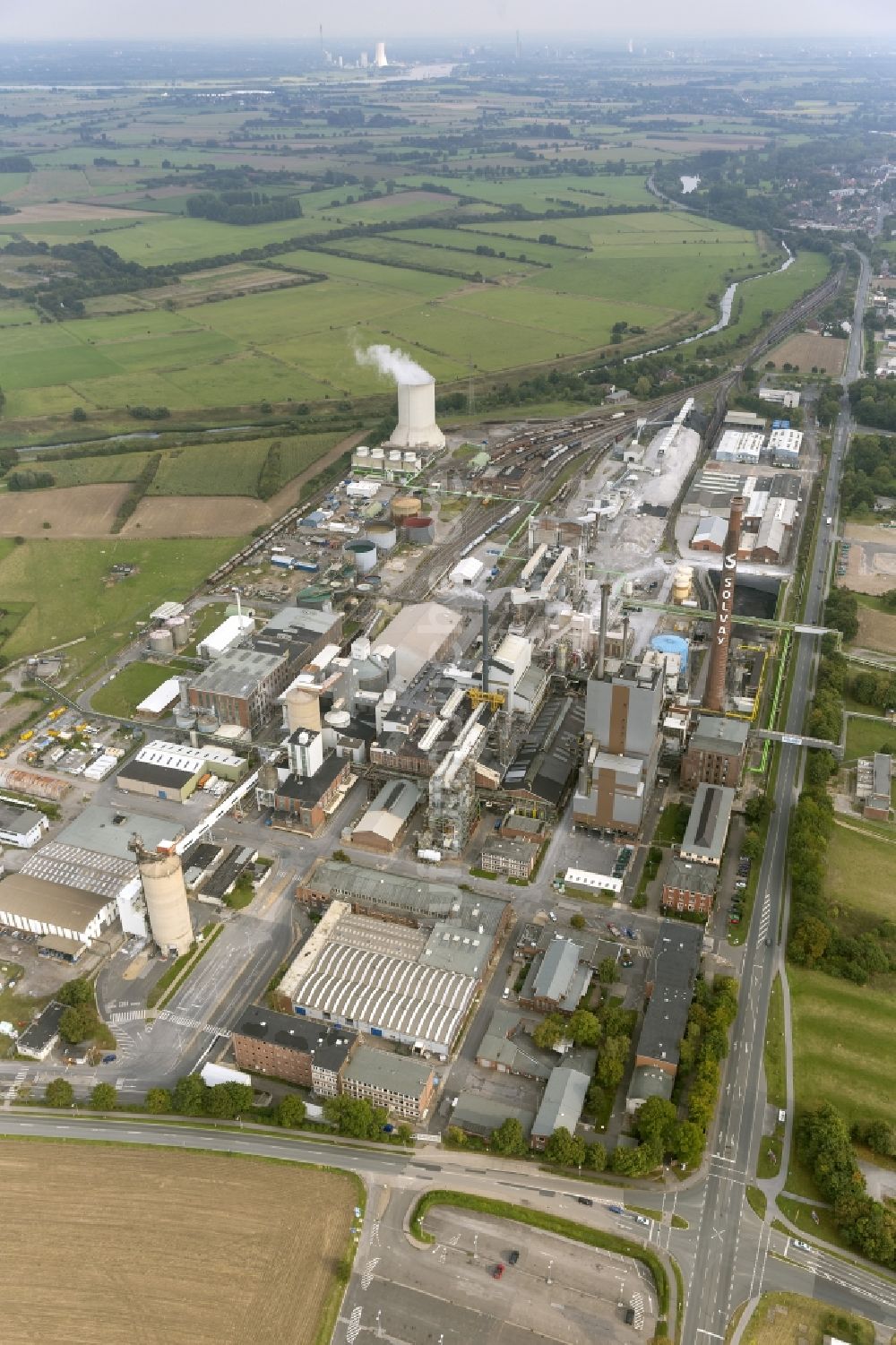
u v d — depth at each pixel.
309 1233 188.88
